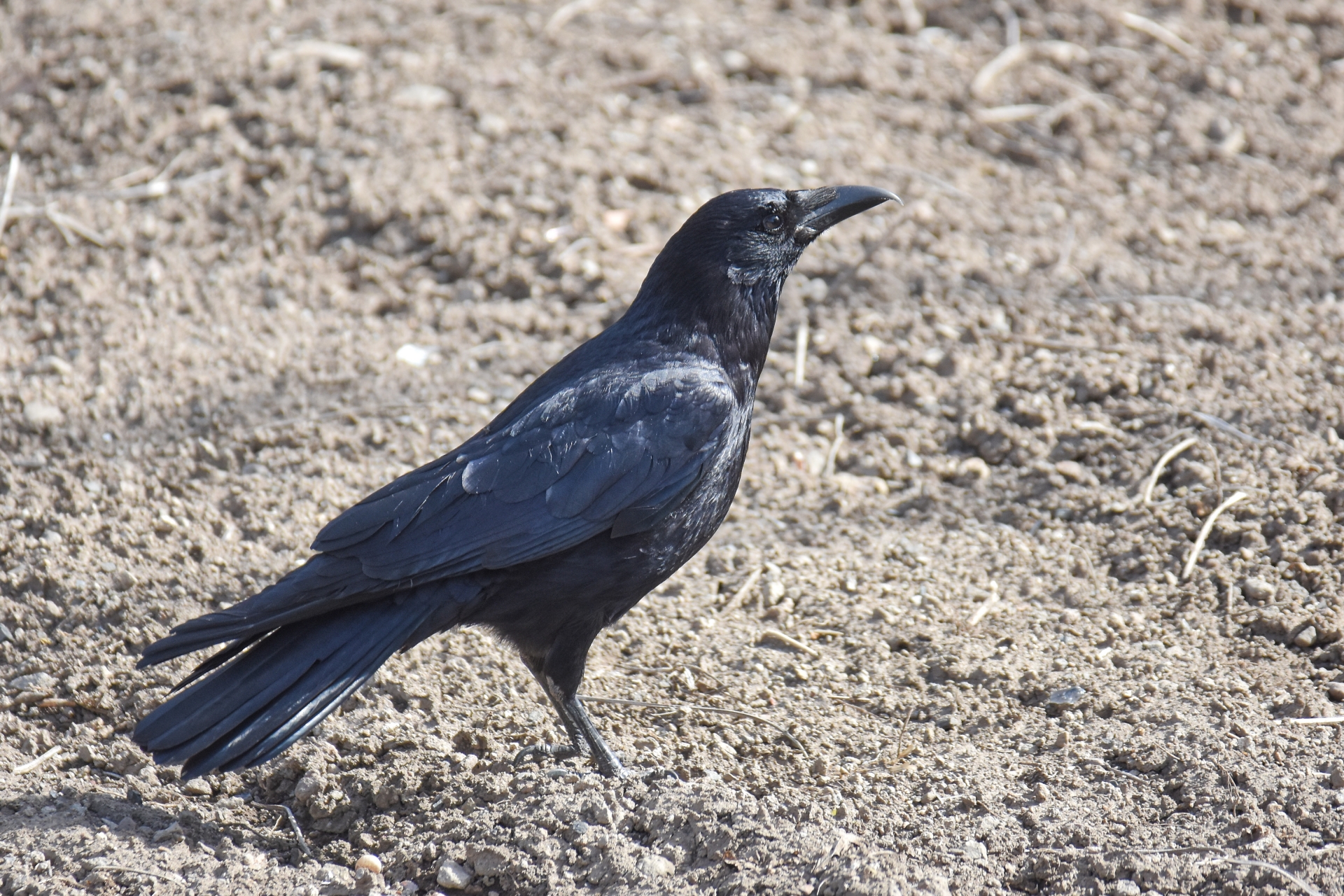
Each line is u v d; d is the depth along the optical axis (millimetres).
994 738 7961
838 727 8250
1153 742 7566
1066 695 8281
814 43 16391
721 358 8438
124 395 11758
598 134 14812
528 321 12828
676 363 8203
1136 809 7020
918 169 14672
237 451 11219
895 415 11758
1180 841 6652
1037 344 12359
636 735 8258
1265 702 8016
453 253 13508
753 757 8000
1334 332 12023
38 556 9773
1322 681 8203
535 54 15922
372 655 7172
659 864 6695
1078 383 11758
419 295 13172
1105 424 11250
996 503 10742
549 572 7590
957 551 10188
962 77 15977
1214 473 10344
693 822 6895
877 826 7020
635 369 8117
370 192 13906
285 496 10633
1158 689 8227
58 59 15531
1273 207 14109
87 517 10297
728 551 10312
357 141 14508
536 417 7758
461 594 7449
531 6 16750
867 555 10211
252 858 7098
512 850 6867
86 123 14750
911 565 10047
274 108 14852
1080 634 8984
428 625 7406
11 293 12914
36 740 8148
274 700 6871
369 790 7598
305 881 6859
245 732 6746
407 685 8609
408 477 7582
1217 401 11266
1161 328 12391
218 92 15109
